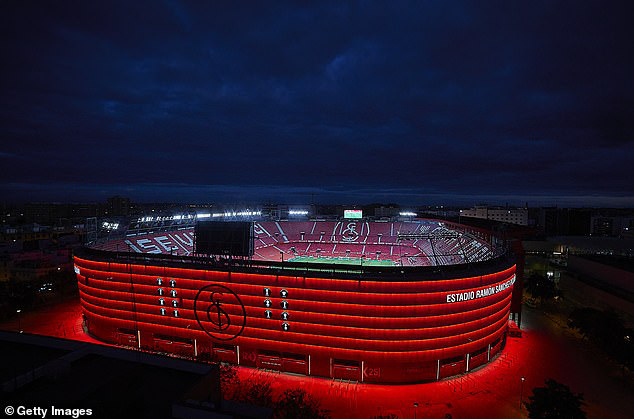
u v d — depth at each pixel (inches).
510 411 2032.5
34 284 4052.7
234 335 2613.2
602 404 2084.2
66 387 1160.8
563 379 2369.6
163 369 1283.2
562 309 3809.1
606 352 2498.8
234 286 2596.0
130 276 2861.7
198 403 1066.7
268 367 2549.2
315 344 2458.2
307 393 2235.5
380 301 2353.6
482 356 2566.4
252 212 6318.9
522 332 3169.3
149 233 4503.0
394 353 2356.1
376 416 1982.0
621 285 3516.2
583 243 5777.6
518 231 3818.9
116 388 1168.8
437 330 2369.6
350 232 5910.4
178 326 2751.0
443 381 2372.0
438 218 6003.9
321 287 2431.1
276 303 2516.0
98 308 2979.8
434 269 2509.8
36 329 3196.4
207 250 2800.2
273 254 5196.9
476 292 2460.6
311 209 6835.6
